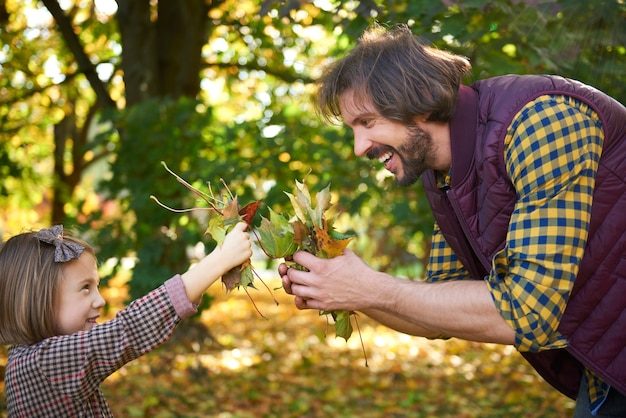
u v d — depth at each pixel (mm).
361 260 1986
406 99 1931
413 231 5062
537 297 1784
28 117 8523
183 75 7113
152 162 5492
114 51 8508
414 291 1921
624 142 1938
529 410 5355
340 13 3697
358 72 1979
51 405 2016
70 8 8445
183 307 2029
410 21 3400
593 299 1947
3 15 7137
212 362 6625
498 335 1849
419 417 5254
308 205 2055
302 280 1969
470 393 5945
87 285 2217
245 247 2061
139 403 5320
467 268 2305
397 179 2082
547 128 1845
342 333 2205
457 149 2002
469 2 3174
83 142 9570
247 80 8680
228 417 5125
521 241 1815
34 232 2223
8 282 2127
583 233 1821
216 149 5633
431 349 7699
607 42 3135
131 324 2008
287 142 5156
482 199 2010
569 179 1821
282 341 8070
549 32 3229
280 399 5656
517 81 1983
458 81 1998
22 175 7793
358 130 2037
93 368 2010
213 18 7543
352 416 5270
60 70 8648
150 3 7102
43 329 2123
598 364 1979
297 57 7605
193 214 5555
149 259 5281
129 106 6633
